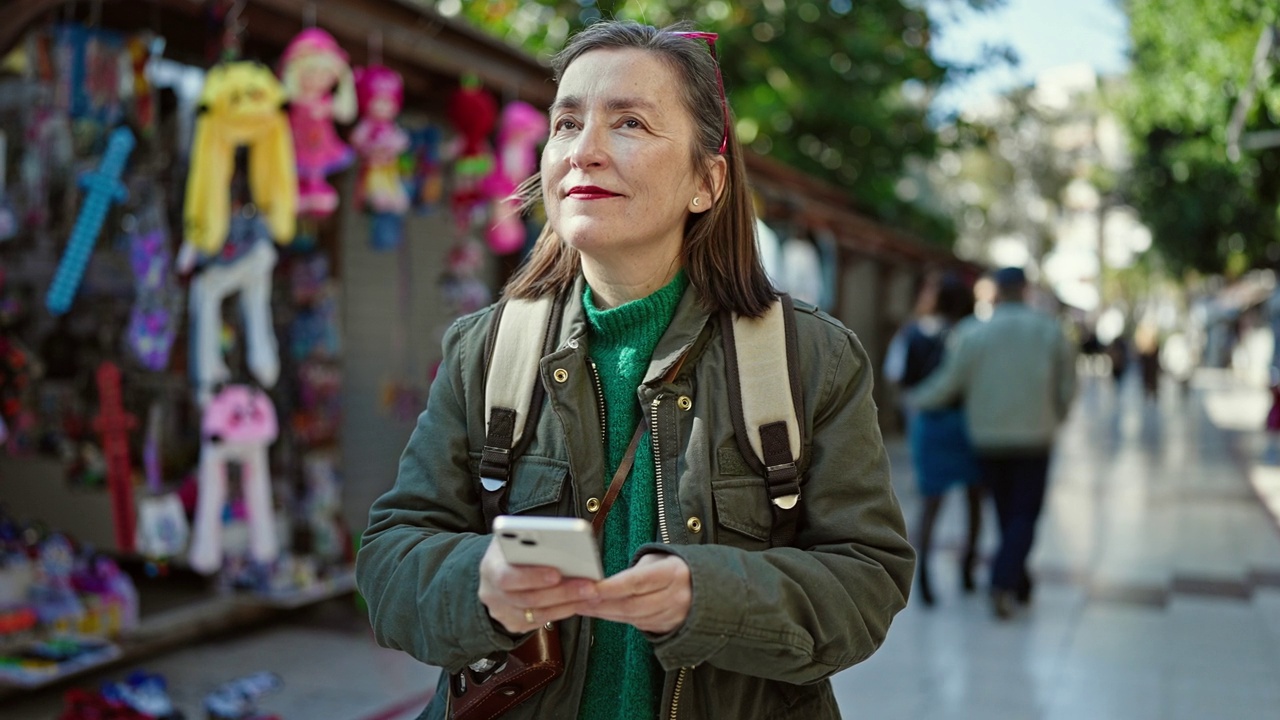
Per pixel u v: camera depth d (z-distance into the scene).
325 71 4.78
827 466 1.51
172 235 5.07
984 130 17.48
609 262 1.54
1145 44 14.79
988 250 42.72
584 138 1.46
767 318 1.55
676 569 1.29
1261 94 10.35
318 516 5.91
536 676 1.45
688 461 1.48
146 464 5.21
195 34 5.12
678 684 1.45
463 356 1.63
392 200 5.62
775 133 15.10
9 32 4.23
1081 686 4.91
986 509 10.04
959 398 6.32
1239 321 40.75
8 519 5.14
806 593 1.39
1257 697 4.78
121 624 4.97
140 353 4.83
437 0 10.00
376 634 1.51
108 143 4.72
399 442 6.66
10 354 5.76
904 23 15.16
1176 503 10.40
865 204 15.56
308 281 5.87
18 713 4.34
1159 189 21.08
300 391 5.91
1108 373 41.31
